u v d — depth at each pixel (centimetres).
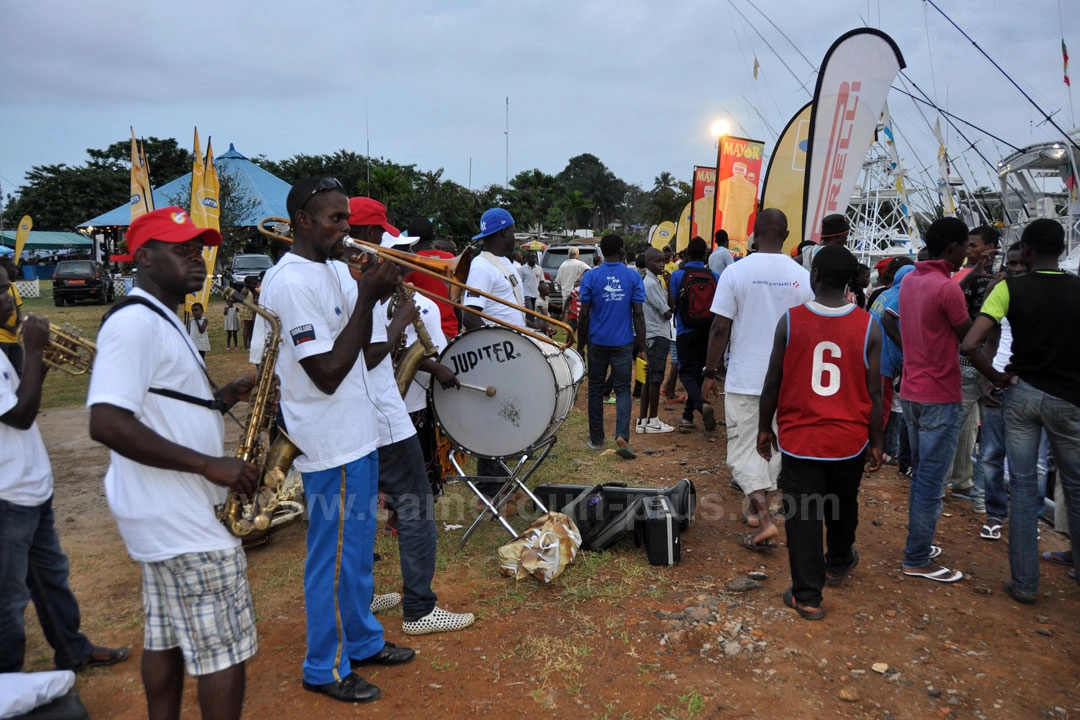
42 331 289
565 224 7519
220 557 237
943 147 1423
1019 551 389
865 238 2402
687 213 1609
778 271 446
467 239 2831
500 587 411
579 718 295
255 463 256
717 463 645
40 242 5084
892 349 589
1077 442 366
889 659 336
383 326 347
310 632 308
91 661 340
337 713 300
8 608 296
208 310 2352
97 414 212
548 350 450
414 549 357
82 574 439
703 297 707
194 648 236
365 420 306
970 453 548
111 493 231
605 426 793
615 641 352
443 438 490
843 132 631
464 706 304
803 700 305
